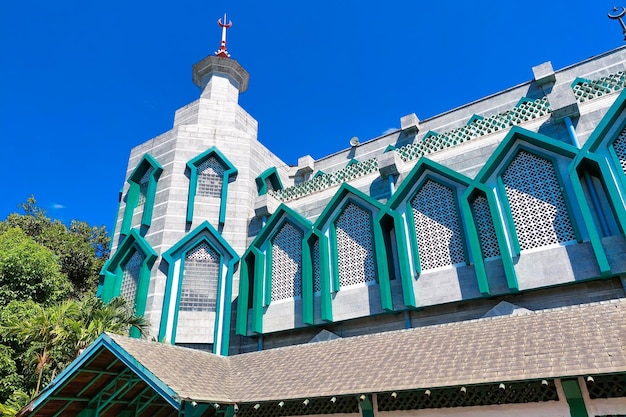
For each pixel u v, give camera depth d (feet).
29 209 139.33
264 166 92.73
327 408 37.14
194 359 43.34
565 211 48.65
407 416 33.06
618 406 26.68
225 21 115.34
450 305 52.34
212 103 96.84
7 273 75.72
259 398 35.68
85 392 39.40
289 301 63.72
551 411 28.43
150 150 89.10
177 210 79.00
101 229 148.46
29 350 59.77
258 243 70.54
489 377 28.25
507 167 54.03
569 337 30.50
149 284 72.33
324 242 62.90
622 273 43.29
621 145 48.88
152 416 42.96
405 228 57.98
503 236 49.55
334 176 74.02
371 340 41.98
